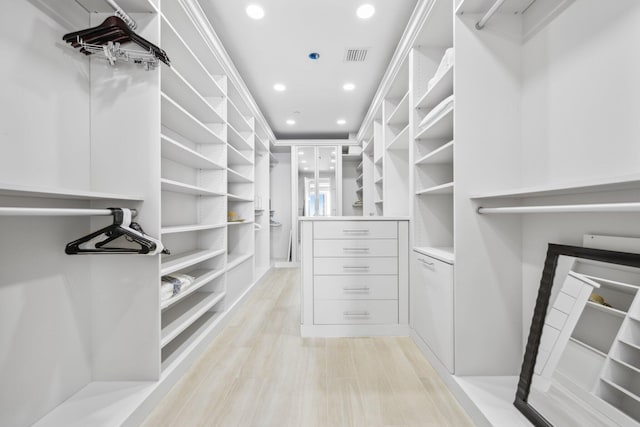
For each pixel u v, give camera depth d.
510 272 1.59
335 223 2.31
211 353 1.99
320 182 5.60
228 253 3.83
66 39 1.33
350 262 2.31
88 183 1.50
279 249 6.12
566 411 1.10
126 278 1.51
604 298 1.06
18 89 1.15
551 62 1.39
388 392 1.55
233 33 2.57
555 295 1.26
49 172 1.28
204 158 2.28
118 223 1.30
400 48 2.47
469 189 1.59
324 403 1.45
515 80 1.60
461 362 1.57
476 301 1.58
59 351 1.32
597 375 1.04
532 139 1.52
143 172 1.52
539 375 1.23
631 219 1.05
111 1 1.33
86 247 1.50
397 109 2.81
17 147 1.14
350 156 5.65
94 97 1.52
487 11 1.58
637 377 0.93
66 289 1.36
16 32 1.14
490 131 1.60
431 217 2.28
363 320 2.30
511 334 1.58
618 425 0.96
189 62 2.09
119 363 1.51
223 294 2.60
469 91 1.60
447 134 2.17
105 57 1.43
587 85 1.20
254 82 3.51
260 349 2.05
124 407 1.29
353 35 2.61
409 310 2.31
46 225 1.27
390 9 2.28
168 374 1.56
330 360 1.90
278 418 1.34
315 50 2.84
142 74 1.53
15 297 1.13
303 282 2.29
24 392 1.16
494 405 1.31
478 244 1.58
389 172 3.29
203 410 1.40
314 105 4.21
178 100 2.20
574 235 1.28
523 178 1.59
